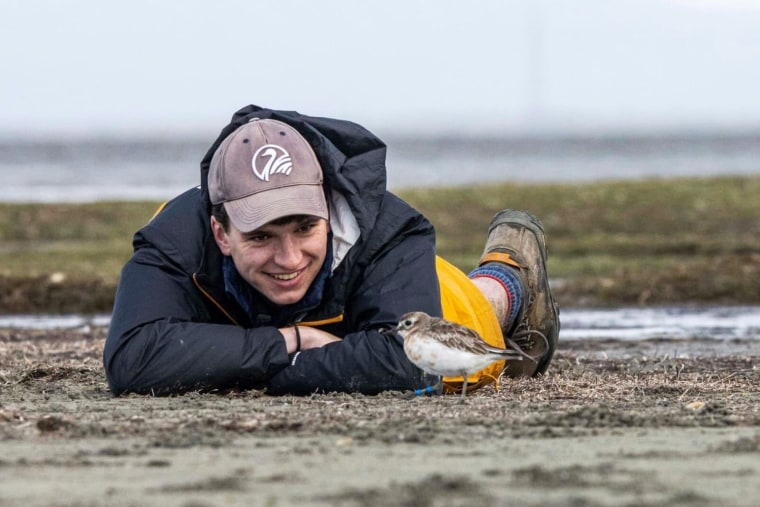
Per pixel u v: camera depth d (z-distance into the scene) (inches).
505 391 683.4
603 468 403.2
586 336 1301.7
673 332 1339.8
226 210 603.2
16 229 2696.9
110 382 642.8
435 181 5034.5
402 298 640.4
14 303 1685.5
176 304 645.3
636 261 2042.3
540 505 344.2
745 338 1258.6
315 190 603.2
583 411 534.3
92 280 1760.6
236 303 653.3
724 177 3208.7
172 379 625.6
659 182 3127.5
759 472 396.5
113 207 2925.7
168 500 358.3
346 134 641.0
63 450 454.0
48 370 794.8
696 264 1863.9
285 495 362.9
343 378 622.2
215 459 430.3
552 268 1972.2
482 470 402.3
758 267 1802.4
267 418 530.6
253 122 628.1
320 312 647.8
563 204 2837.1
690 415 543.2
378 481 385.4
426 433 486.0
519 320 780.0
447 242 2331.4
